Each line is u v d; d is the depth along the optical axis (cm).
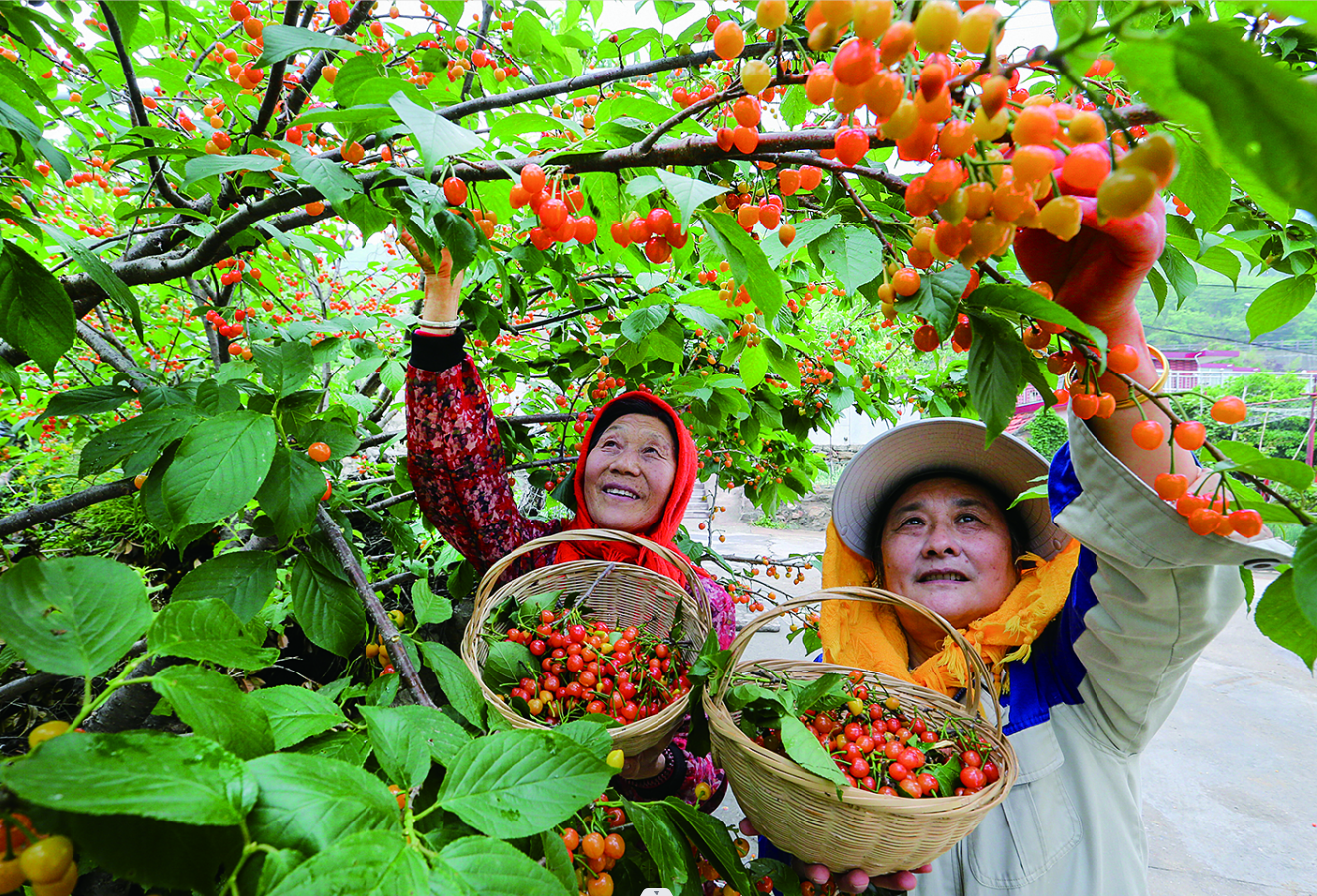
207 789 48
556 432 348
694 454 225
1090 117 49
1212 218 84
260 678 225
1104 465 104
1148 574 121
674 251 146
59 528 252
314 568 110
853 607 178
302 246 152
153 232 140
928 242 73
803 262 201
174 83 166
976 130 53
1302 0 31
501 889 54
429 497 188
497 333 207
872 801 105
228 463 88
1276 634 79
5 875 47
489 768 65
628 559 212
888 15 53
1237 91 31
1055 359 92
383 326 298
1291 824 388
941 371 334
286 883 45
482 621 153
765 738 130
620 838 100
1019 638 154
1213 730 493
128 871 47
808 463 381
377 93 79
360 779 58
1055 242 83
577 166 91
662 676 155
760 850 166
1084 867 141
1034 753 150
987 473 180
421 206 89
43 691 192
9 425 266
